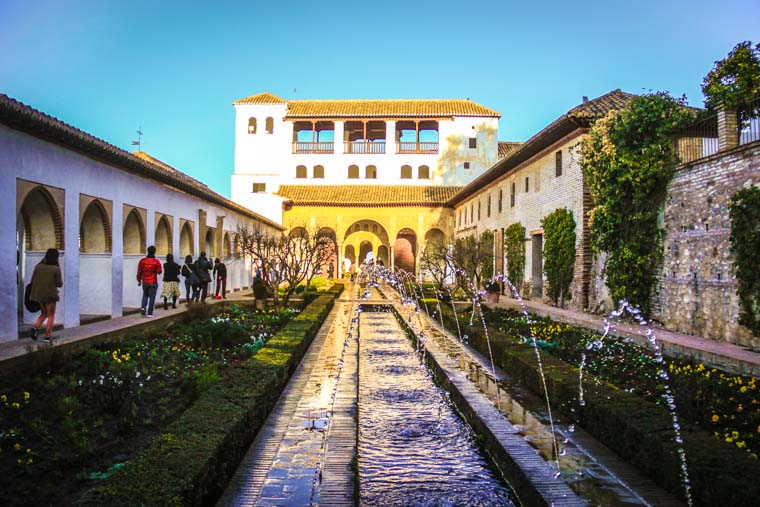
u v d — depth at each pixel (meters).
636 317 14.60
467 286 24.30
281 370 7.84
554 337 12.30
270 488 4.73
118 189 14.60
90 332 11.23
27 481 4.64
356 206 43.25
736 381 8.09
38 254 11.80
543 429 6.24
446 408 7.65
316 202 42.53
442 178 44.94
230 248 27.45
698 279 12.61
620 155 14.91
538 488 4.64
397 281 36.12
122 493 3.58
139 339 11.20
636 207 14.85
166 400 6.88
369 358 11.24
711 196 12.29
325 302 19.41
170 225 18.89
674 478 4.54
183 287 20.83
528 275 24.02
